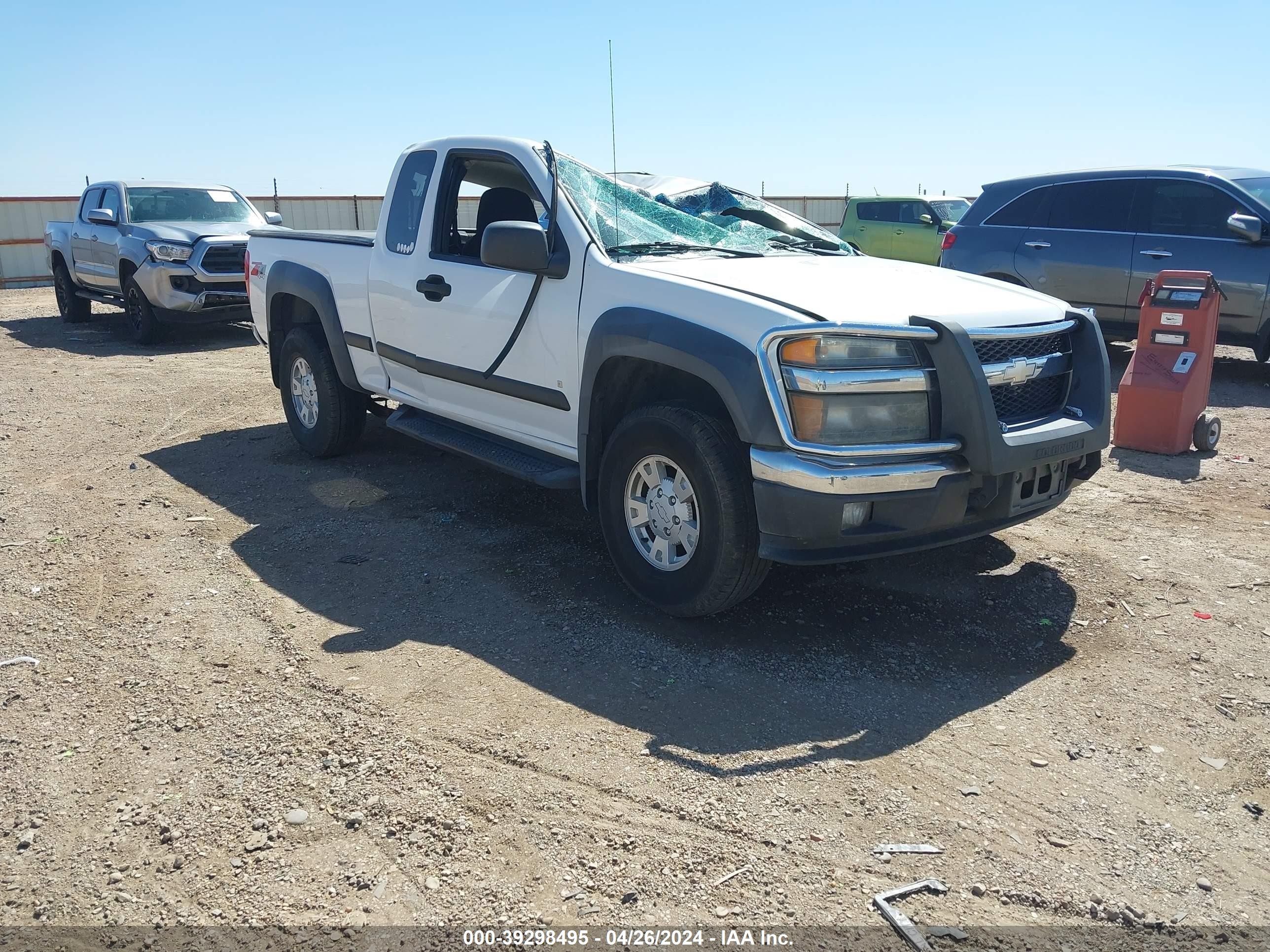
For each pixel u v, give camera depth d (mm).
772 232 5055
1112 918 2359
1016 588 4324
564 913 2357
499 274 4582
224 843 2629
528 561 4645
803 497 3352
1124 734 3170
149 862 2555
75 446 6918
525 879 2475
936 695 3416
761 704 3334
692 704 3336
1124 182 9328
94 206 13266
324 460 6465
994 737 3146
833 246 5297
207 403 8445
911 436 3498
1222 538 4934
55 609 4125
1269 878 2502
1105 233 9359
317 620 4008
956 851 2590
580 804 2773
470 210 5707
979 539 4945
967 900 2412
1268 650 3746
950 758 3021
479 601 4191
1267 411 7832
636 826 2678
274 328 6590
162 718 3252
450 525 5164
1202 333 6398
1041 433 3670
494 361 4668
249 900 2414
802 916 2348
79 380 9555
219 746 3090
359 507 5465
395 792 2830
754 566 3662
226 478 6066
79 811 2770
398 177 5473
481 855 2562
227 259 11883
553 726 3184
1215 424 6492
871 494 3371
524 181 5047
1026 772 2953
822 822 2697
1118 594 4258
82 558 4711
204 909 2385
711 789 2844
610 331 3908
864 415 3414
